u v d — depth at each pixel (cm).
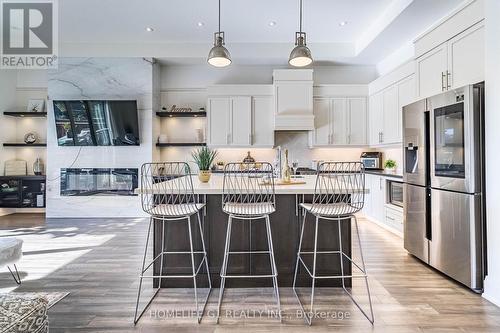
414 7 383
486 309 233
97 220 572
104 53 581
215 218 280
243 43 573
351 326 211
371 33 496
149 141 593
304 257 279
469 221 260
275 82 589
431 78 349
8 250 255
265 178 310
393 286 277
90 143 592
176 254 280
